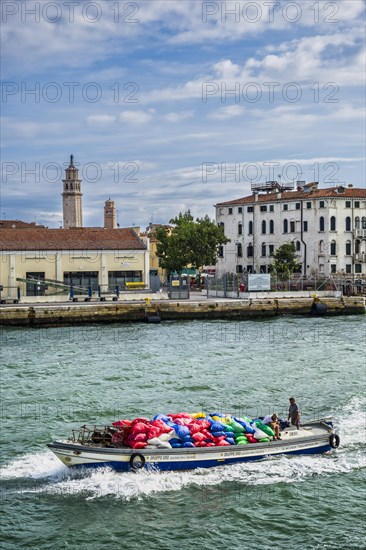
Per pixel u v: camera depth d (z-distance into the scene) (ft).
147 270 286.66
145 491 73.92
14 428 94.68
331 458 84.12
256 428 84.12
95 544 63.31
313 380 126.41
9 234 278.46
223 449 80.02
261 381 125.49
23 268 271.08
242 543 63.46
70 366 140.15
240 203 353.72
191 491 74.18
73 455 77.97
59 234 285.64
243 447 80.94
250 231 350.84
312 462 82.64
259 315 249.75
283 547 62.69
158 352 158.92
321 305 255.50
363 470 80.48
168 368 138.00
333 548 62.49
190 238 326.65
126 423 81.35
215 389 119.14
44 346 169.68
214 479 77.15
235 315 246.06
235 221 357.20
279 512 69.62
